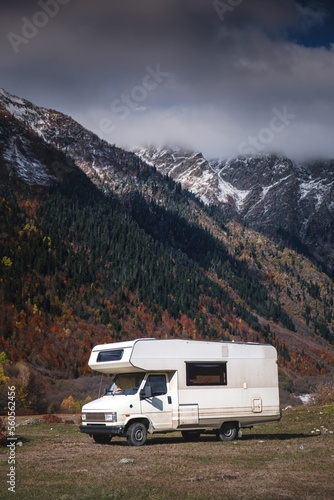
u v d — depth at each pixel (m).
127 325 176.50
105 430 16.45
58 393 100.81
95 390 106.81
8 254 176.62
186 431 19.17
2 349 126.50
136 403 16.66
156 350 17.12
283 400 113.25
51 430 24.64
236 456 13.73
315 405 34.91
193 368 17.59
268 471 11.38
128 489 9.78
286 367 187.50
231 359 18.38
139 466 12.34
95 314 172.88
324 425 22.11
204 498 8.95
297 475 10.90
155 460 13.20
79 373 127.38
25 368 87.38
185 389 17.36
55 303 163.75
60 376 122.25
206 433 20.23
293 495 8.99
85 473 11.62
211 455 13.98
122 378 17.84
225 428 17.98
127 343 17.12
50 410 83.56
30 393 82.25
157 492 9.50
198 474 11.20
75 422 33.12
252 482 10.22
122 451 15.23
